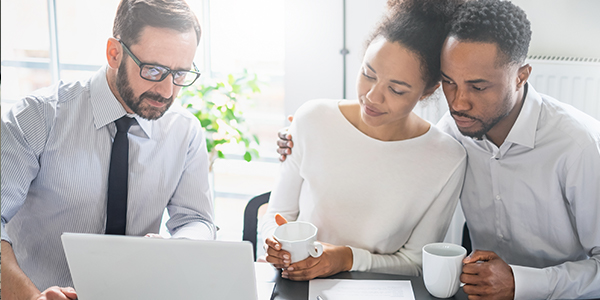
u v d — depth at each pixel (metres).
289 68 1.83
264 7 1.95
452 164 1.11
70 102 1.14
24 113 1.09
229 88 1.90
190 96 1.84
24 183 1.09
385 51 1.06
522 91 1.01
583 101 1.53
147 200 1.21
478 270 0.87
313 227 0.97
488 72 0.94
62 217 1.15
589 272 0.92
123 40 1.08
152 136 1.19
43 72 2.47
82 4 2.40
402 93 1.08
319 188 1.18
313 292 0.90
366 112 1.12
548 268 0.92
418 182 1.12
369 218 1.15
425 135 1.14
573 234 1.05
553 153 1.00
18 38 2.43
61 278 1.17
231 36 1.99
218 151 1.89
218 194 2.35
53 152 1.12
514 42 0.92
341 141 1.17
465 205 1.18
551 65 1.52
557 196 1.02
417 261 1.13
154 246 0.74
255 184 2.33
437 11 1.00
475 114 0.99
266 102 2.27
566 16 1.49
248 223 1.33
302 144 1.21
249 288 0.76
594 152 0.95
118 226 1.16
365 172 1.15
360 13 1.71
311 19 1.76
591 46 1.50
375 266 1.06
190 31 1.12
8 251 1.01
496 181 1.09
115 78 1.12
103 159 1.15
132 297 0.79
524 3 1.51
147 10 1.07
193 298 0.78
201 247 0.73
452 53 0.96
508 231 1.12
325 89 1.80
